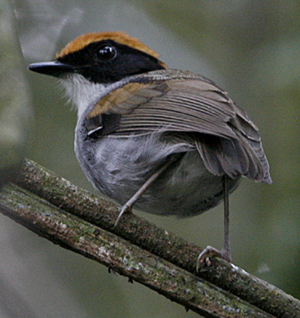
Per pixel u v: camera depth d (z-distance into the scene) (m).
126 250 7.61
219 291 7.67
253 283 7.68
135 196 7.84
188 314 12.38
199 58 13.24
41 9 12.90
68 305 11.42
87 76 10.11
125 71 10.11
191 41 13.41
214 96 8.43
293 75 12.02
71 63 10.13
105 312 11.88
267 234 11.47
